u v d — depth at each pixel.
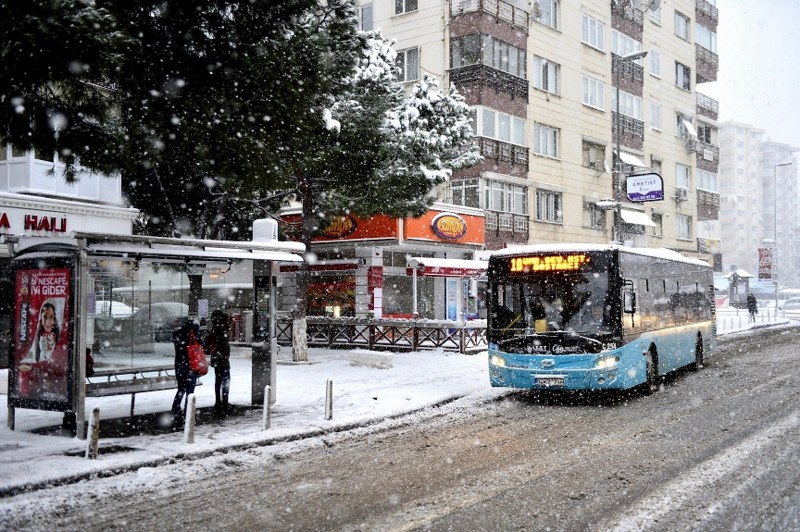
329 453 9.56
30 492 7.49
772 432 10.28
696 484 7.54
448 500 7.12
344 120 18.47
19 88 9.66
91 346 11.73
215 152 12.14
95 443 8.66
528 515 6.55
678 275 18.16
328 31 14.49
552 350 13.41
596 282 13.52
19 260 10.35
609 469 8.30
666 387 16.08
